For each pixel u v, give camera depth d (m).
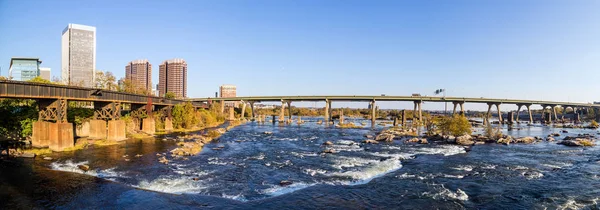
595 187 40.62
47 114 61.78
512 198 35.69
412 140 90.94
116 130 77.62
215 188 38.00
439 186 40.19
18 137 64.81
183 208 30.70
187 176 43.38
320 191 37.41
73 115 81.06
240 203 32.69
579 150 74.69
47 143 60.41
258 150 70.81
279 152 68.00
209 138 90.62
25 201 31.30
